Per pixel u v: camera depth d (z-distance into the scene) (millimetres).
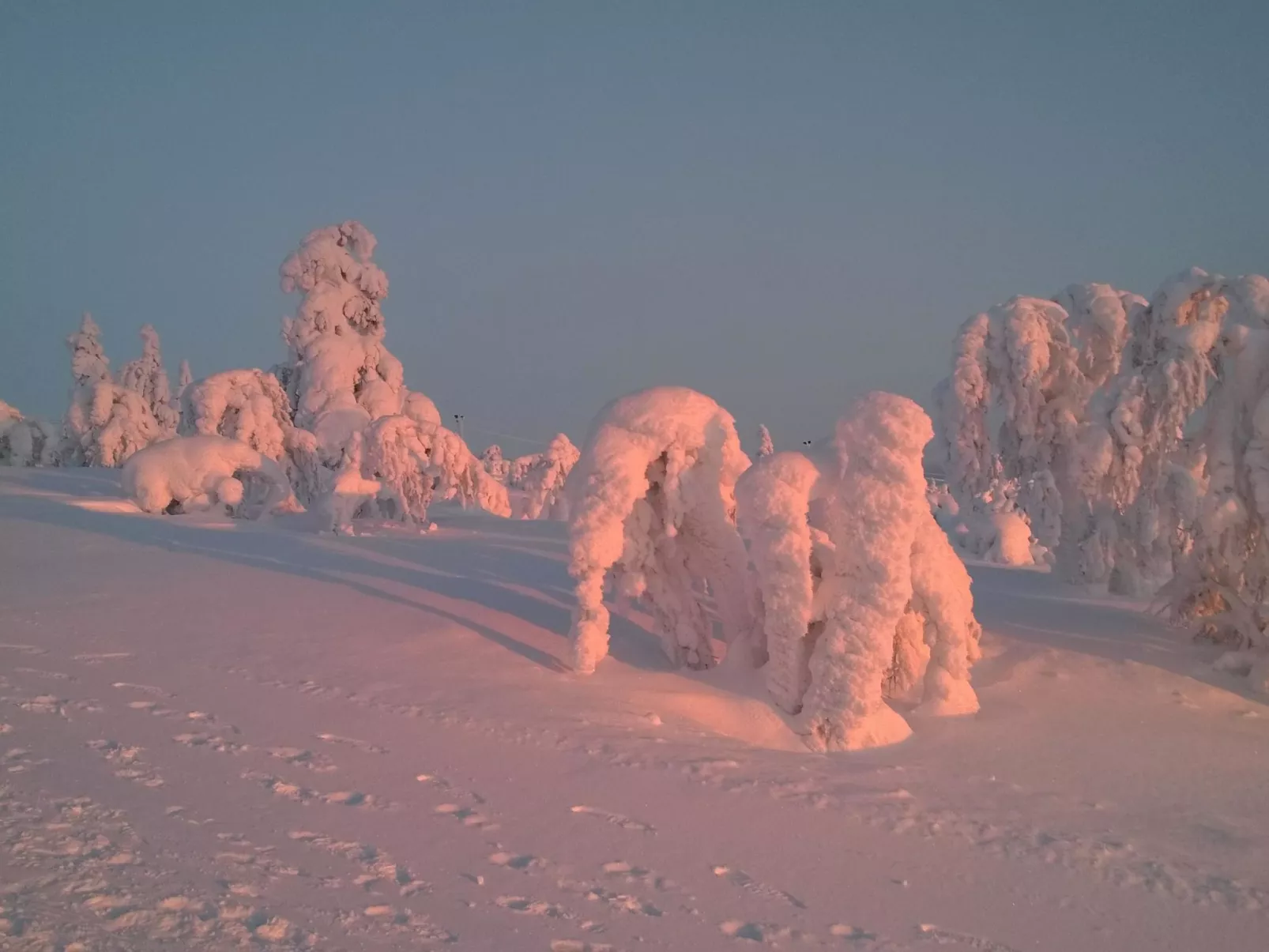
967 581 11523
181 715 7500
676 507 10781
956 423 19047
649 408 10781
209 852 4695
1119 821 7539
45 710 7098
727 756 8125
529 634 12016
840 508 9609
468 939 4250
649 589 11227
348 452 26469
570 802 6508
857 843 6441
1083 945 5285
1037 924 5496
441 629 11820
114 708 7457
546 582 16047
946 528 31484
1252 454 12391
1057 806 7789
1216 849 7020
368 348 39281
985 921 5457
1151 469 16578
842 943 4891
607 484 10445
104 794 5312
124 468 26516
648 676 10641
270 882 4480
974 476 18938
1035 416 18453
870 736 9375
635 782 7105
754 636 10938
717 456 11000
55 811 4891
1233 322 13398
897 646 11211
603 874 5352
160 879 4254
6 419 45469
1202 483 14219
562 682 10031
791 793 7297
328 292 38750
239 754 6590
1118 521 17734
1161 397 15219
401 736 7625
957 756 9133
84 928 3656
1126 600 17109
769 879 5645
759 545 9891
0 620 11195
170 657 9883
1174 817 7738
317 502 25344
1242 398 12781
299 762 6590
